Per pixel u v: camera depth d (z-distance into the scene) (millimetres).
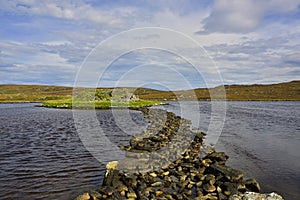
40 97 127375
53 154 19922
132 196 11609
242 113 52375
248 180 13102
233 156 18750
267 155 19078
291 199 11773
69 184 13648
